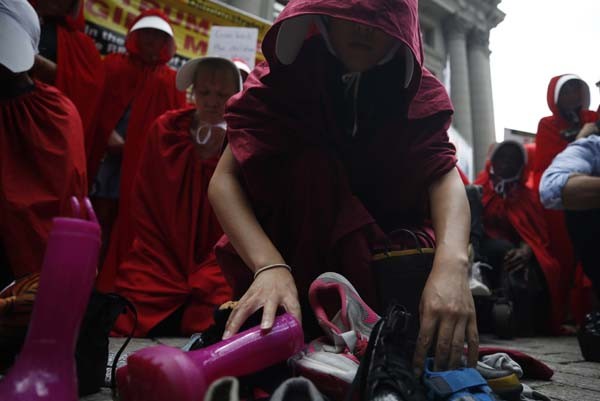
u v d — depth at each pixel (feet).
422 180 3.87
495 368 3.48
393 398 2.35
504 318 8.99
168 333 7.25
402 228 4.02
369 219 3.72
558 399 3.71
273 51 3.88
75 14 9.96
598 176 7.16
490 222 11.58
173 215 7.54
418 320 3.35
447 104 4.00
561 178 6.83
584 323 6.34
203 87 8.08
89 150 9.85
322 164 3.88
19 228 5.21
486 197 11.93
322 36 4.06
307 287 4.01
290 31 3.84
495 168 12.00
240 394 2.88
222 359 2.41
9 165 5.38
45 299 1.95
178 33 14.60
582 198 6.60
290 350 2.66
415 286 3.44
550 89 11.98
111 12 13.37
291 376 2.92
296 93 3.97
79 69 9.62
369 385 2.41
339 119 4.16
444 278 3.03
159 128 8.09
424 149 3.86
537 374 4.49
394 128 3.95
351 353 2.90
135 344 5.87
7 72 5.45
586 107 11.87
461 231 3.41
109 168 10.19
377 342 2.58
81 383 3.24
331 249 3.79
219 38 12.01
